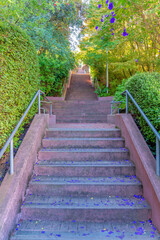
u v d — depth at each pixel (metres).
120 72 7.25
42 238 1.41
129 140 2.46
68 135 2.98
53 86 7.22
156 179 1.64
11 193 1.54
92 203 1.76
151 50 4.61
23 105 2.62
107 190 1.94
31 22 3.55
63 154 2.46
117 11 2.53
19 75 2.46
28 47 2.80
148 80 2.67
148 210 1.65
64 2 5.01
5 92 2.09
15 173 1.75
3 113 2.06
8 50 2.18
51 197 1.89
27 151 2.09
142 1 2.49
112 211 1.66
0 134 2.00
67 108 6.18
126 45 5.46
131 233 1.47
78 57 7.13
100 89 7.71
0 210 1.39
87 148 2.70
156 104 2.25
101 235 1.45
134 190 1.93
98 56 5.39
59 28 5.79
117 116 3.25
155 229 1.52
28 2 2.74
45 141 2.71
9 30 2.27
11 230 1.46
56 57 6.29
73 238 1.41
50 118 4.26
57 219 1.67
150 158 1.94
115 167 2.19
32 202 1.78
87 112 5.97
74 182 1.98
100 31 3.41
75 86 9.70
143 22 2.93
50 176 2.17
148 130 2.37
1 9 2.10
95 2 3.86
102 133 2.98
